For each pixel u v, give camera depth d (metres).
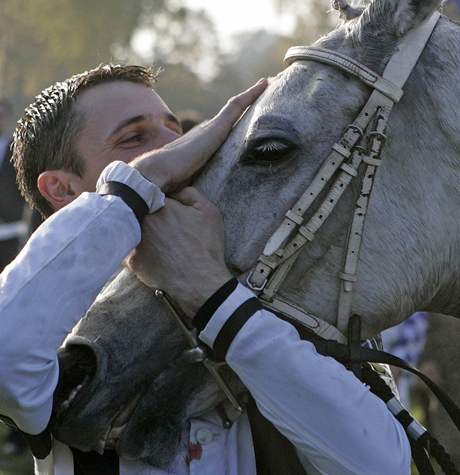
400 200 3.85
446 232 3.88
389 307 3.88
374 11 3.91
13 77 58.75
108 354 3.75
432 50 3.93
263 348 3.63
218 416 3.90
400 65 3.87
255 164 3.85
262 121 3.84
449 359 6.16
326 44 3.97
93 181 4.32
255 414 4.00
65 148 4.37
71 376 3.79
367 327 3.90
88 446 3.73
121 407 3.76
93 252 3.62
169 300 3.79
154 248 3.78
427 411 8.88
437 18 4.04
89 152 4.32
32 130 4.50
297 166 3.83
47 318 3.54
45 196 4.42
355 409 3.64
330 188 3.82
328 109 3.86
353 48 3.93
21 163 4.60
